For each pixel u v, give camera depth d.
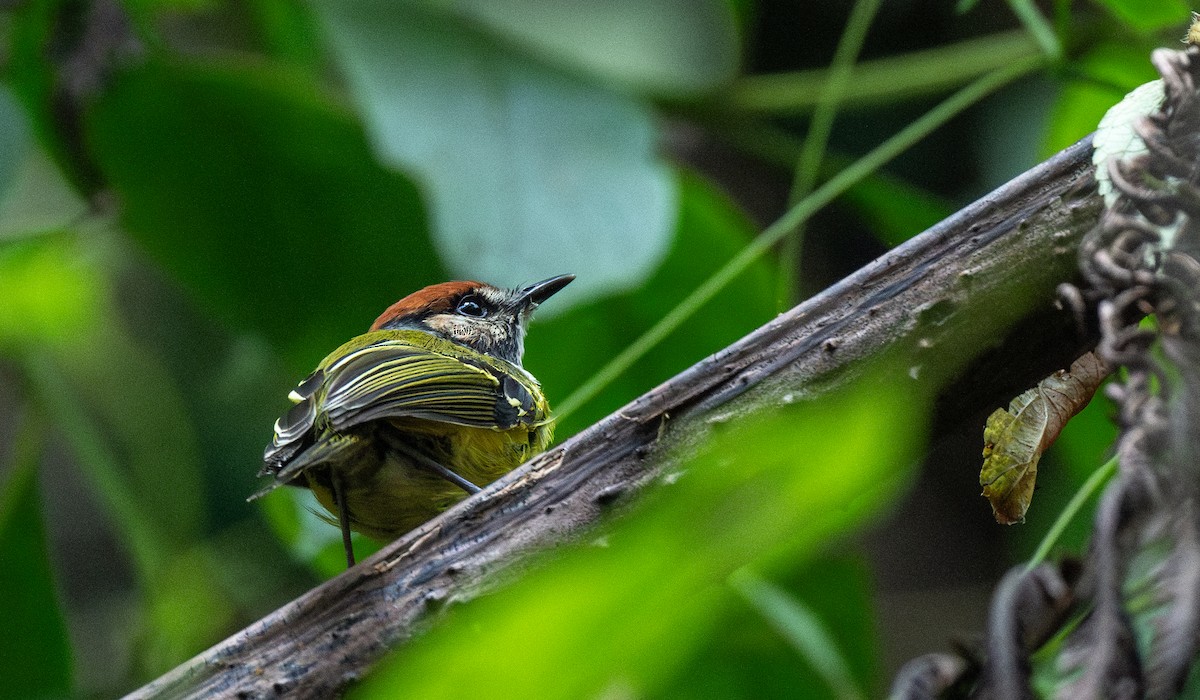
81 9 7.86
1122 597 3.15
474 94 7.41
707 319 8.09
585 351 8.30
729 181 11.08
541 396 7.48
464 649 2.78
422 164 7.18
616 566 2.74
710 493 2.78
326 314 8.45
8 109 7.42
